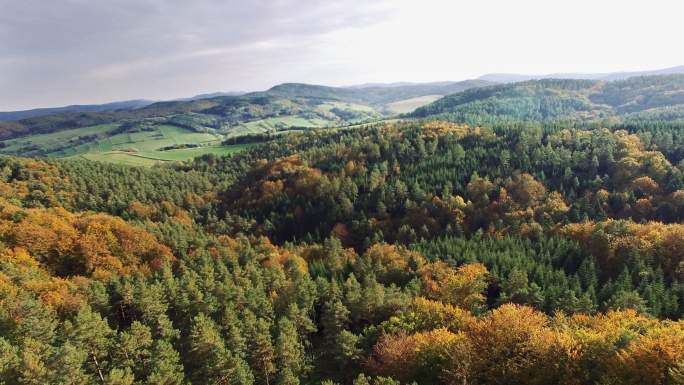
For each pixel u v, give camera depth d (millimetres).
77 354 51125
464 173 173625
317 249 132000
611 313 70562
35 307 62125
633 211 137500
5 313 61594
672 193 138750
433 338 63688
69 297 73688
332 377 69188
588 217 136625
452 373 56156
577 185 154000
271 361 67188
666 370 48188
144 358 62188
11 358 49531
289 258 113625
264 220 170000
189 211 180500
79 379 50156
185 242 125688
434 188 164750
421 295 90938
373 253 119750
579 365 53562
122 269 102000
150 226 130875
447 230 141625
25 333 59000
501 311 68812
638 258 97312
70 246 105938
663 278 91938
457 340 60281
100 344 58844
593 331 60344
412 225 151375
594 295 85438
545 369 54188
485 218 147000
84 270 102938
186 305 75625
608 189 152125
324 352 76188
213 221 171125
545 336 57438
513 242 120812
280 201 177125
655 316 76625
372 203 168000
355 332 81062
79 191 172875
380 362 65562
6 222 106438
